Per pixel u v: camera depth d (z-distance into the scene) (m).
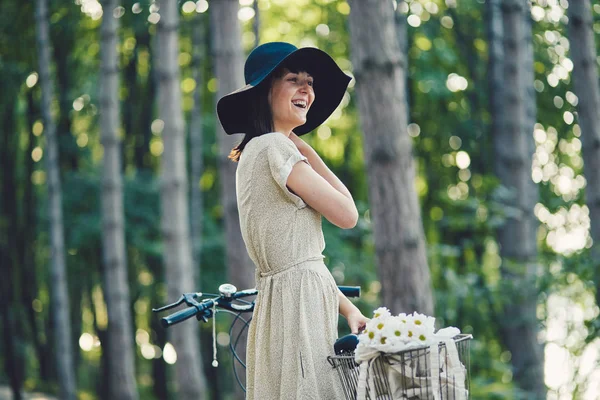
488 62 16.11
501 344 16.23
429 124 18.67
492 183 13.73
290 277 3.85
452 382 3.53
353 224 3.88
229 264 11.10
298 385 3.77
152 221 19.94
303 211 3.89
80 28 19.69
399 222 8.78
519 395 12.95
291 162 3.84
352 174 20.80
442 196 14.31
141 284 22.36
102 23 15.25
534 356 13.59
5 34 19.42
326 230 17.02
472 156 18.52
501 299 12.56
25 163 21.83
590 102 10.20
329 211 3.84
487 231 16.66
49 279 22.77
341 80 4.34
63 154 21.11
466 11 17.75
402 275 8.79
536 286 12.04
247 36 19.47
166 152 13.11
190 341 14.08
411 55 17.88
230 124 4.16
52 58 20.09
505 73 14.08
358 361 3.61
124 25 19.27
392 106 8.80
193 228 19.11
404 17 15.65
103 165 15.68
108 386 22.31
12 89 20.25
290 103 4.04
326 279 3.89
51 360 23.33
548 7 15.99
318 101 4.44
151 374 24.39
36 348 23.14
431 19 17.77
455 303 13.17
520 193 14.10
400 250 8.80
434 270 14.22
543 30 16.34
